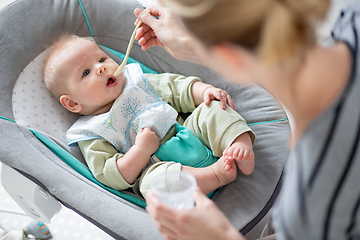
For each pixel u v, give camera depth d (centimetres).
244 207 103
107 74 128
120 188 115
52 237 149
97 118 126
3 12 127
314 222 40
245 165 105
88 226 153
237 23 32
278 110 119
